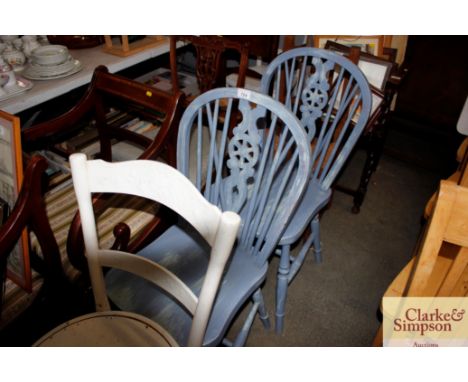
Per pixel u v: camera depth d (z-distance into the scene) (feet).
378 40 5.62
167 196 2.56
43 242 3.46
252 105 5.65
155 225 4.32
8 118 3.62
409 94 7.88
